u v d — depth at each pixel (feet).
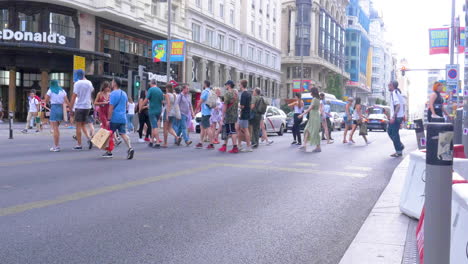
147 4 114.01
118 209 16.07
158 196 18.48
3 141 44.78
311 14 231.50
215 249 12.05
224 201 17.90
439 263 7.21
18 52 92.32
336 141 56.85
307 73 233.96
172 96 41.47
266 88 197.98
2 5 91.66
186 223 14.53
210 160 31.12
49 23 92.89
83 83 35.29
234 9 163.63
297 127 48.60
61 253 11.38
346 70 322.14
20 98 100.12
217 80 152.05
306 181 23.16
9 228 13.42
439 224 7.20
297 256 11.69
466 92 23.79
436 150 7.19
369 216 15.51
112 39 107.45
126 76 112.37
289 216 15.81
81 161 28.55
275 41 204.74
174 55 96.94
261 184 21.95
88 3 96.37
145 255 11.42
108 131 30.27
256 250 12.07
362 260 10.84
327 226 14.65
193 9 135.03
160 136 58.95
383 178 24.72
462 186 8.23
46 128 73.46
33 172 23.57
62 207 16.11
